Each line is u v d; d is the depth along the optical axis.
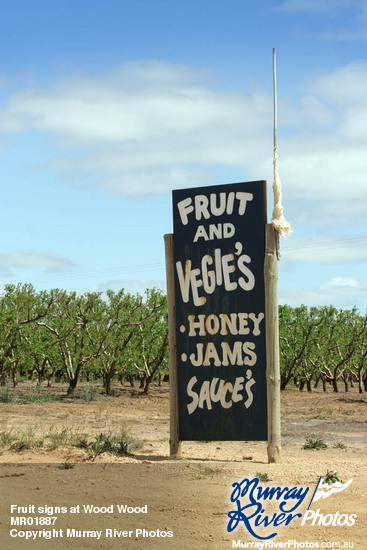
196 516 7.10
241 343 10.98
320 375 37.00
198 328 11.29
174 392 11.39
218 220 11.24
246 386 10.89
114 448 11.66
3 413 18.42
